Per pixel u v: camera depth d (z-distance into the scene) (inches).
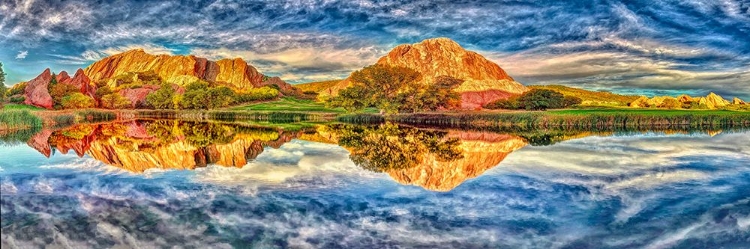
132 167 581.3
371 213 365.4
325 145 877.2
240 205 385.1
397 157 690.2
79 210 366.6
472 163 625.3
